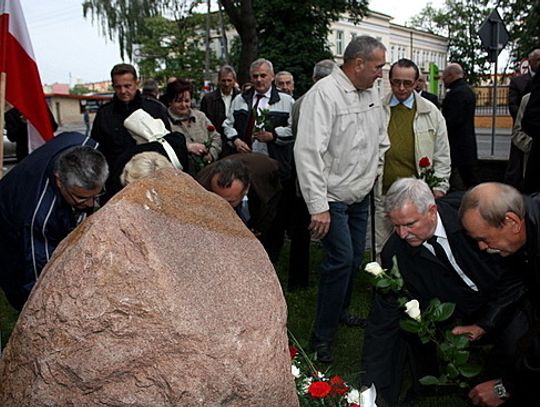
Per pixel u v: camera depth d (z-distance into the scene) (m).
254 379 1.51
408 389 3.06
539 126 3.59
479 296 2.70
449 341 2.22
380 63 3.25
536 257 2.06
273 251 5.01
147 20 29.50
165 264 1.51
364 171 3.41
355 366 3.38
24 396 1.49
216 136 5.01
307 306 4.35
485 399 2.48
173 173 1.77
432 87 13.24
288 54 20.61
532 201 2.11
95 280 1.48
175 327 1.45
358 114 3.34
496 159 7.11
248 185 3.02
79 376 1.44
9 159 14.37
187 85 4.85
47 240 2.66
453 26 34.56
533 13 19.34
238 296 1.58
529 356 2.21
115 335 1.45
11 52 3.73
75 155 2.53
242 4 12.76
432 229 2.53
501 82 21.98
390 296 2.61
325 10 20.52
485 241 2.11
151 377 1.45
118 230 1.52
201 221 1.68
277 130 4.83
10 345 1.58
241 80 13.14
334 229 3.37
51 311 1.49
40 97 3.81
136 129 3.46
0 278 2.86
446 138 4.16
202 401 1.45
